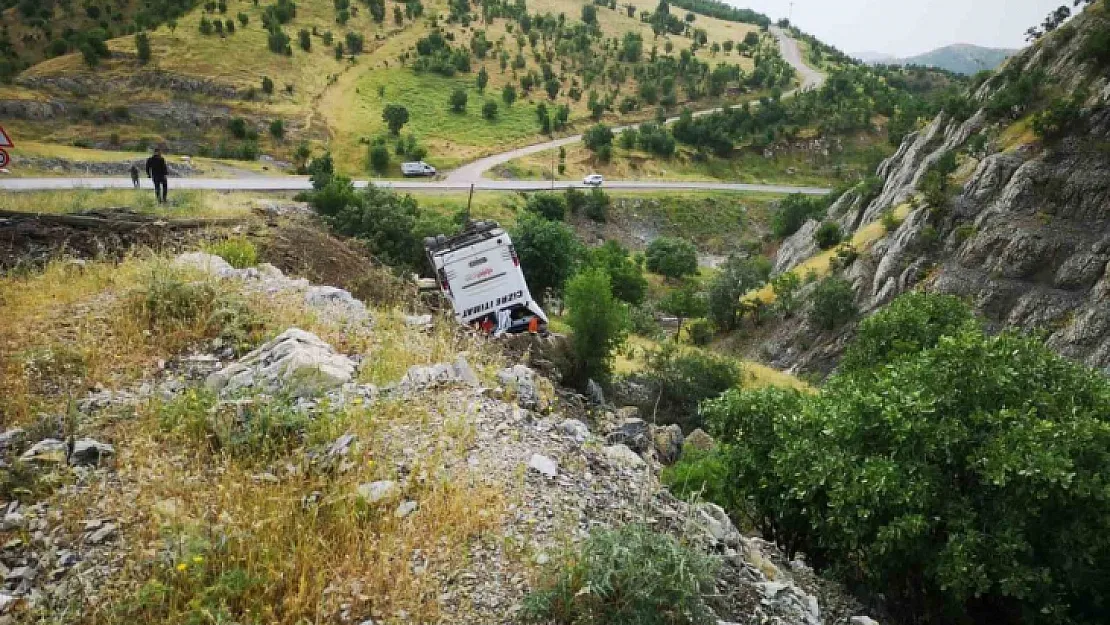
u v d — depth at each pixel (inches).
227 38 4788.4
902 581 363.9
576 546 204.8
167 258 434.0
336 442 243.6
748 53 7652.6
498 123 4776.1
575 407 510.6
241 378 283.1
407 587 182.4
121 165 2057.1
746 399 433.4
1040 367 386.3
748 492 416.2
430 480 231.3
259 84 4338.1
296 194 2017.7
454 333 441.1
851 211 3282.5
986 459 321.1
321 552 189.9
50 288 376.2
